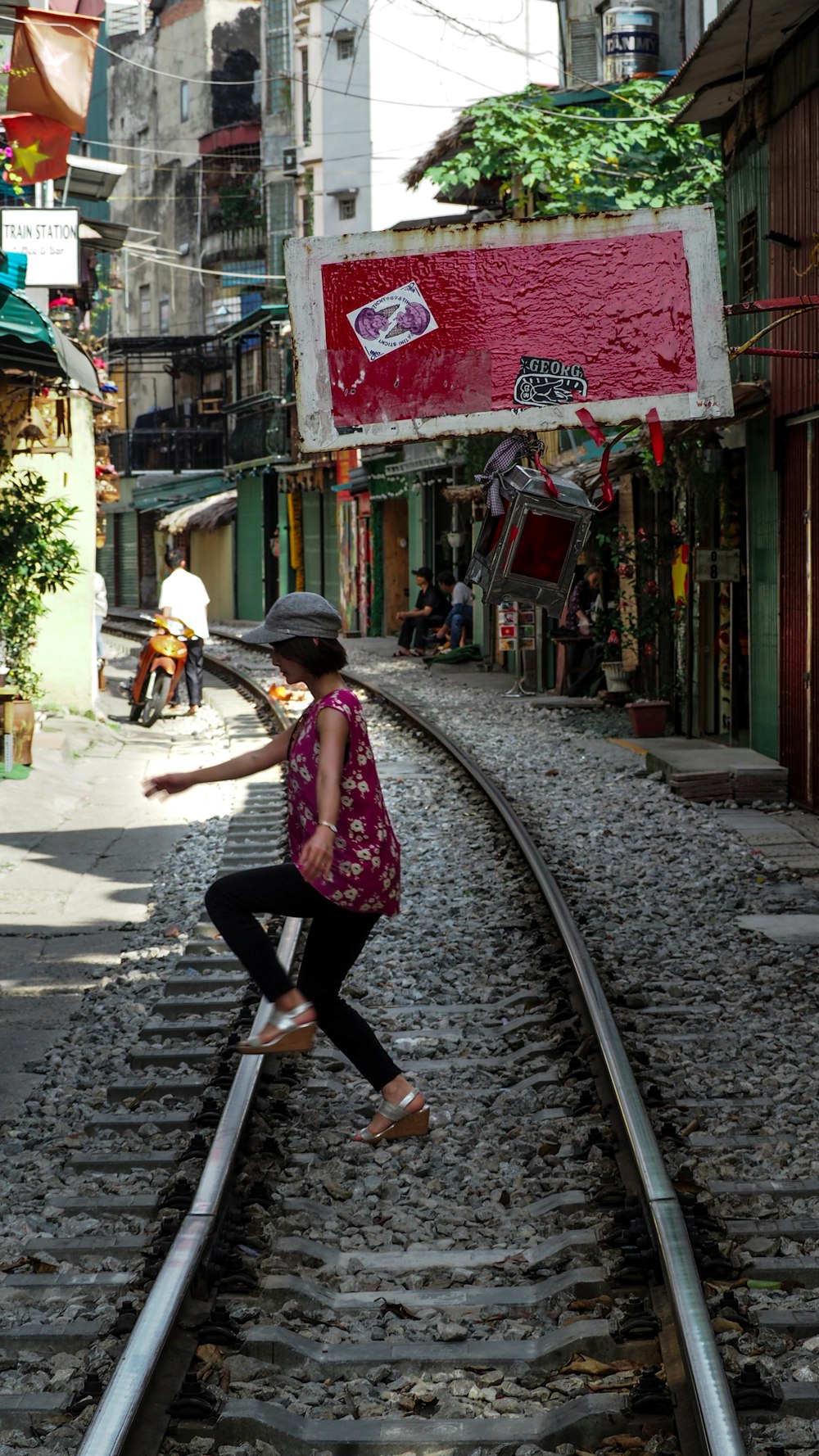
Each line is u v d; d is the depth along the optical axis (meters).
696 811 13.59
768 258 15.07
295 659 5.14
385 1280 4.94
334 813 4.94
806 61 13.33
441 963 8.67
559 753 17.38
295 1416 4.08
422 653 31.88
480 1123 6.23
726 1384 3.81
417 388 7.45
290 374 45.12
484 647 29.75
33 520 17.53
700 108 16.41
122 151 67.88
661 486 18.75
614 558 20.48
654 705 18.48
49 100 13.80
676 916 9.72
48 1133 6.23
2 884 11.05
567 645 23.50
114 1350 4.31
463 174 23.14
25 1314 4.64
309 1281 4.84
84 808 14.47
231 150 60.94
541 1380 4.32
